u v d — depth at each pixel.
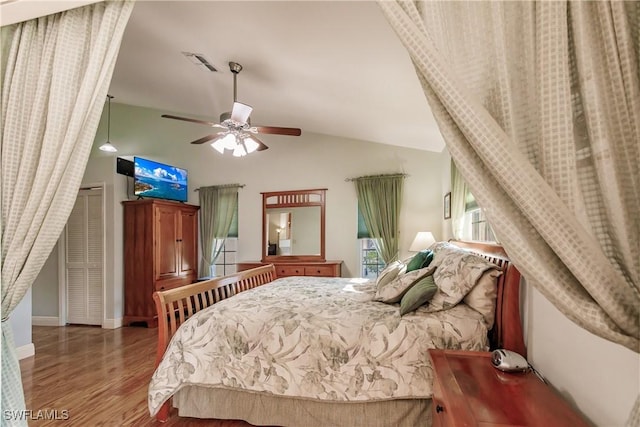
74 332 4.22
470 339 1.79
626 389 0.90
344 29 2.06
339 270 4.89
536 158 0.72
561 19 0.68
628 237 0.63
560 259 0.67
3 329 1.11
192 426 2.03
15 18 1.09
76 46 1.12
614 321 0.64
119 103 5.71
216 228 5.53
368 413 1.83
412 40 0.76
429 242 4.09
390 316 1.97
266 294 2.63
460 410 1.05
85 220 4.58
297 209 5.28
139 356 3.32
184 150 5.76
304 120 4.54
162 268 4.70
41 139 1.11
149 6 2.29
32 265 1.09
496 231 0.72
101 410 2.25
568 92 0.67
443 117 0.76
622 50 0.64
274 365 1.91
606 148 0.64
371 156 5.06
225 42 2.63
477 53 0.77
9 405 1.12
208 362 1.98
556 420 1.00
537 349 1.53
